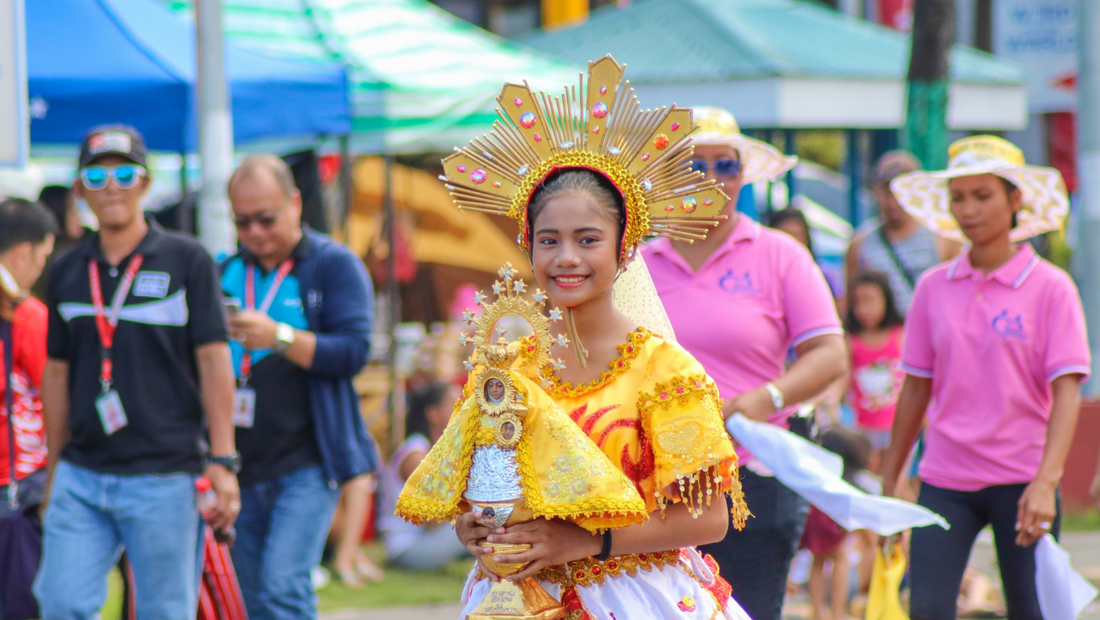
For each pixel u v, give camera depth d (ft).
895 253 51.98
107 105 47.42
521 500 18.22
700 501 18.47
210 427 32.68
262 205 35.76
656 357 18.92
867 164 106.32
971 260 32.71
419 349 64.03
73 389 32.76
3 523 36.86
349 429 36.29
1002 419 31.32
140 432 32.07
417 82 56.29
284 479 35.63
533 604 18.58
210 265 32.86
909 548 32.73
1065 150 98.53
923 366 33.24
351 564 51.72
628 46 78.74
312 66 53.72
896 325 51.21
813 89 71.36
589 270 18.52
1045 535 30.37
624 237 18.94
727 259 31.19
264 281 36.99
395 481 55.72
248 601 36.32
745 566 29.58
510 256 86.58
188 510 32.45
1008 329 31.40
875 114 74.28
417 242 85.05
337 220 72.74
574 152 18.98
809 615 45.91
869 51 79.10
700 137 30.91
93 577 32.01
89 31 48.57
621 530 18.53
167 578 32.17
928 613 30.96
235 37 54.70
